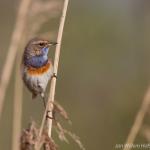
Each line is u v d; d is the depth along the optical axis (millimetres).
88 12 18156
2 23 17625
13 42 11109
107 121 16312
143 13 18672
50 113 8531
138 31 18219
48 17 11250
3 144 15844
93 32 17750
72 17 17922
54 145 8109
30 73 9953
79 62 17516
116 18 18234
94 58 17578
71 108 16828
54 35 11227
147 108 10297
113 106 16625
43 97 9969
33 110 15195
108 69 17625
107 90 17312
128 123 15938
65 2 9172
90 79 17359
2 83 10867
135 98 16312
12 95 16125
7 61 11016
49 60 10102
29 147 8070
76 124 16312
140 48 17938
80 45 17609
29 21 11188
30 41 10211
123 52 17859
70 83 17266
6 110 16047
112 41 17859
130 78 17406
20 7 11172
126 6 18844
